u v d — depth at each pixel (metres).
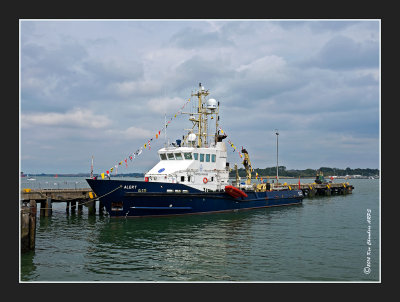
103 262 16.67
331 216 33.06
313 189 63.00
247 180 39.66
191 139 33.47
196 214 30.78
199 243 20.52
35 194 31.14
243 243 20.67
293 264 16.59
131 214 27.95
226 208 33.44
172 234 22.94
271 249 19.31
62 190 33.59
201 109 34.25
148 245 19.94
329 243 20.94
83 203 33.31
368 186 114.50
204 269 15.73
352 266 16.36
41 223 28.05
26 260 16.97
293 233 23.92
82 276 14.79
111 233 23.17
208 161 32.66
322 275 15.13
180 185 29.48
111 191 26.88
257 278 14.66
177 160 32.03
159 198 28.41
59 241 20.94
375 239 22.12
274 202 40.66
